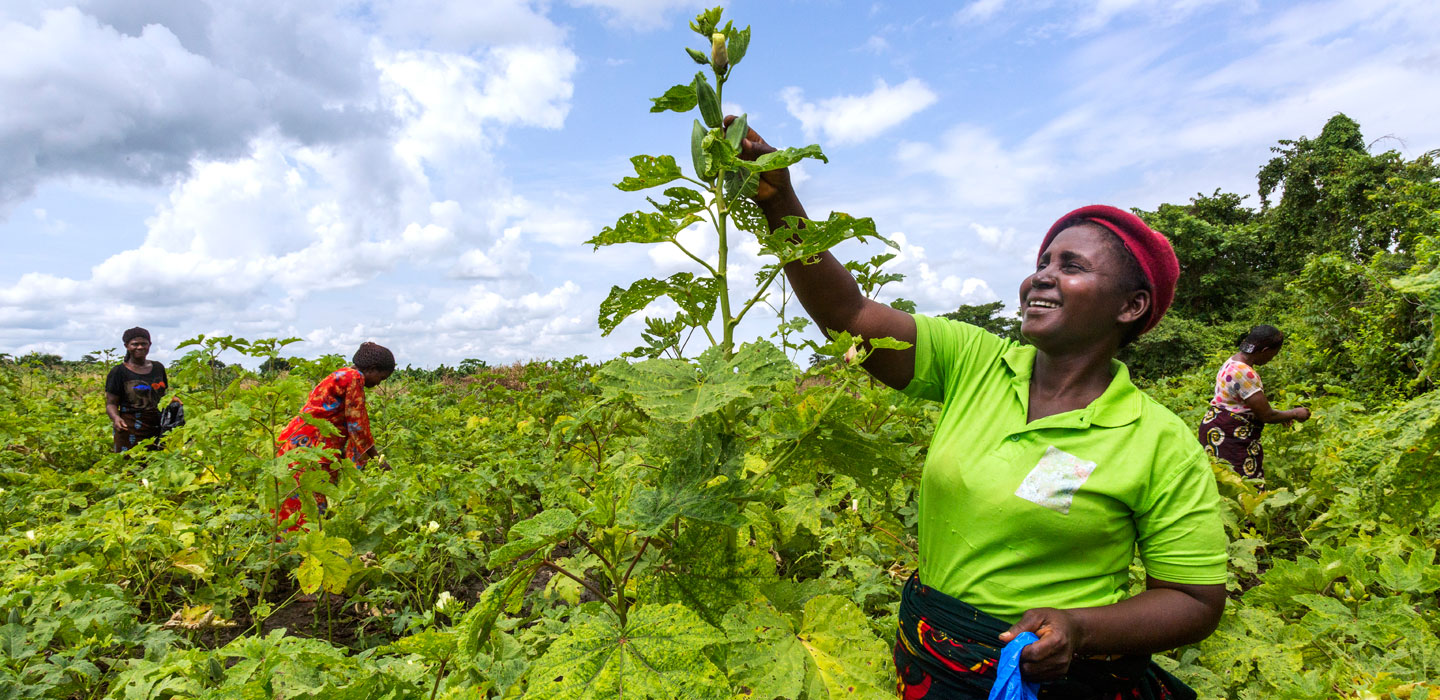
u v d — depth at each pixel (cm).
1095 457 142
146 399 668
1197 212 3625
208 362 466
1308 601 265
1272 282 2881
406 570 352
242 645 221
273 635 222
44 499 464
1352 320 1169
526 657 222
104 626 273
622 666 126
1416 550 284
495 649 216
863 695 144
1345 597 280
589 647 130
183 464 443
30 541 348
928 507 162
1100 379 155
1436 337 150
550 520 131
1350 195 2480
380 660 221
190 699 216
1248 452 533
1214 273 3091
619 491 150
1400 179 2152
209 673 218
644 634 131
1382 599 254
